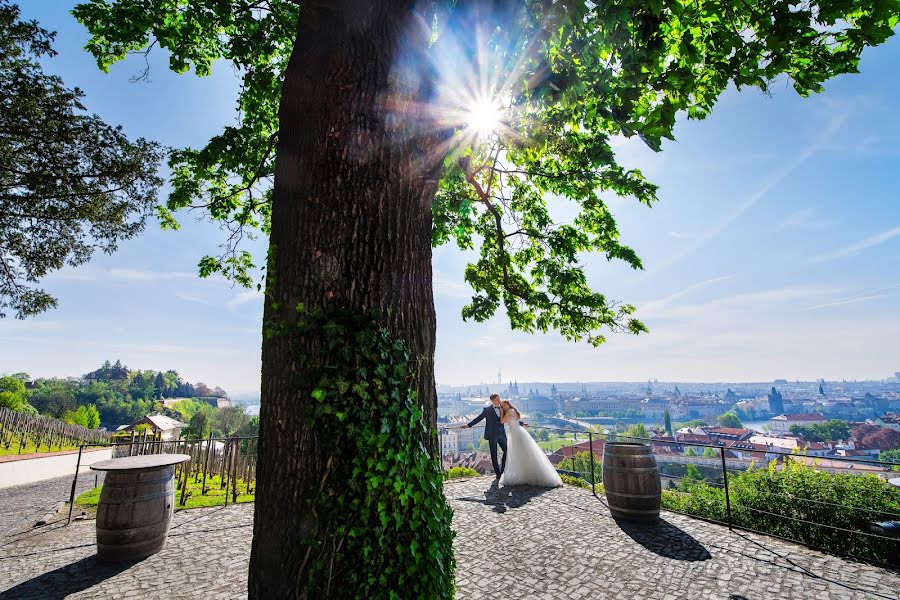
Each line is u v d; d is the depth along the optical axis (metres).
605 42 3.35
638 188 6.48
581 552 5.32
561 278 7.46
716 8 3.12
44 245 11.95
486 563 5.02
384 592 2.35
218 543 5.77
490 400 9.64
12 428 17.16
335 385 2.44
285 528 2.38
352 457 2.42
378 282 2.68
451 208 7.72
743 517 6.34
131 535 5.16
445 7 3.71
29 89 10.20
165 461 5.57
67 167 11.19
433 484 2.68
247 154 6.35
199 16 5.51
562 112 5.35
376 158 2.76
